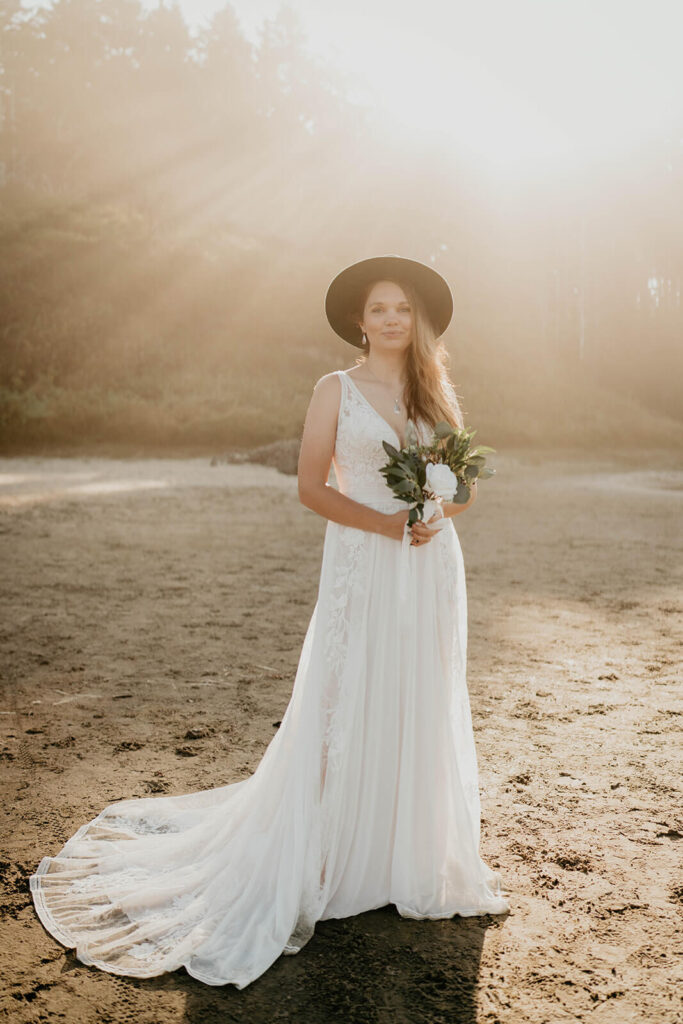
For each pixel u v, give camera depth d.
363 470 2.60
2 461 21.44
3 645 5.45
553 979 2.15
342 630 2.50
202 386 32.81
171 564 8.47
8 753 3.67
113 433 27.53
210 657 5.25
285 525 11.37
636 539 10.68
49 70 56.56
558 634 5.91
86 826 2.97
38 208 45.66
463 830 2.54
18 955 2.28
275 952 2.27
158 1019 2.01
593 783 3.38
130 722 4.08
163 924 2.43
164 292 38.69
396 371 2.72
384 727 2.53
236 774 3.46
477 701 4.44
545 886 2.61
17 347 33.03
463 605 2.69
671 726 4.07
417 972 2.20
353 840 2.52
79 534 10.20
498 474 21.33
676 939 2.32
